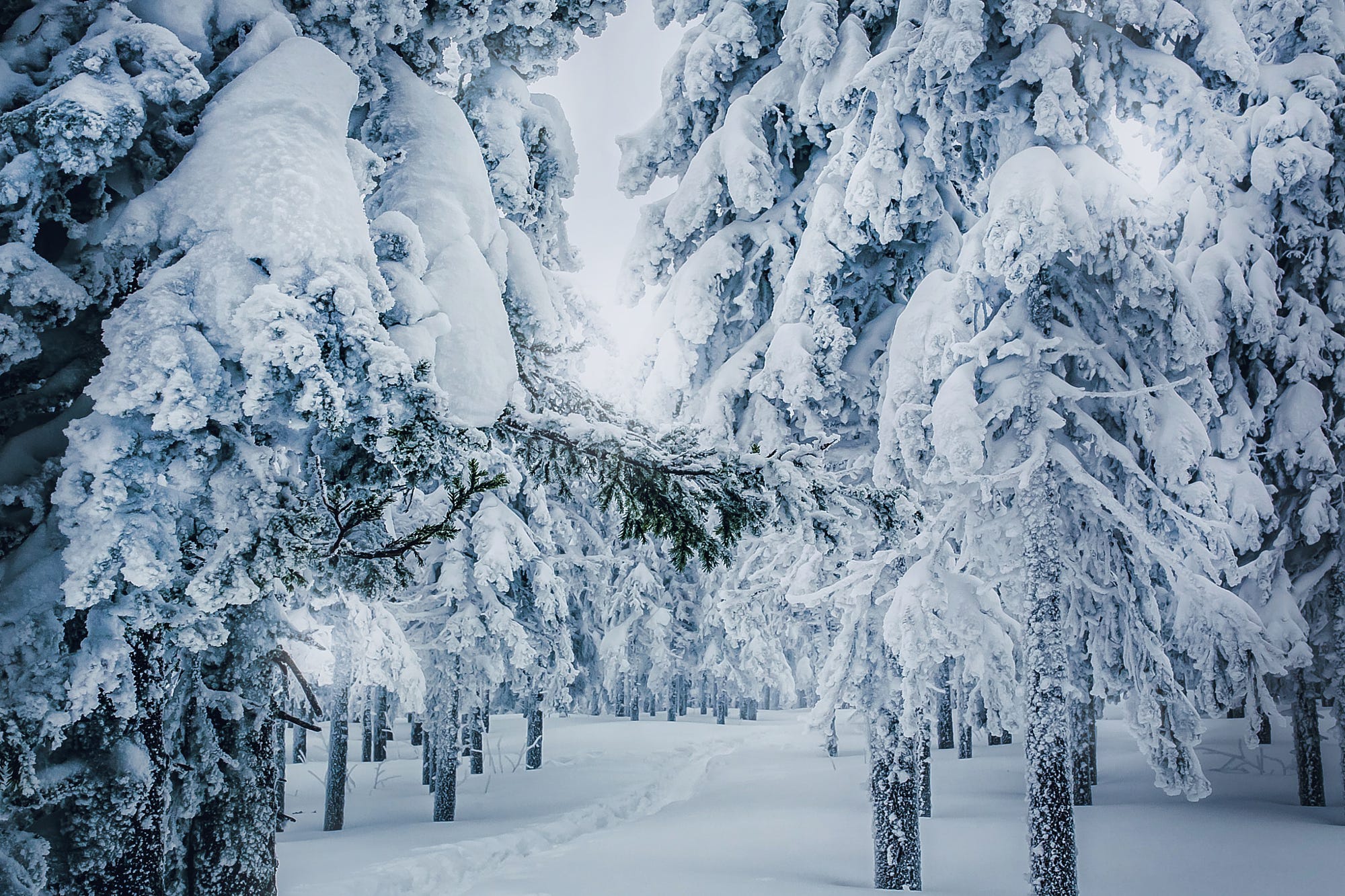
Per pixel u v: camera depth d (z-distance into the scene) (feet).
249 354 10.69
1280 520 58.54
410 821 59.31
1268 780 68.23
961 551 40.37
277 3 14.74
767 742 112.47
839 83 46.26
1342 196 57.72
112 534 10.76
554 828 55.26
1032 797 34.73
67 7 12.72
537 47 21.09
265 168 11.80
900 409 37.65
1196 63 39.29
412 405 11.54
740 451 16.66
